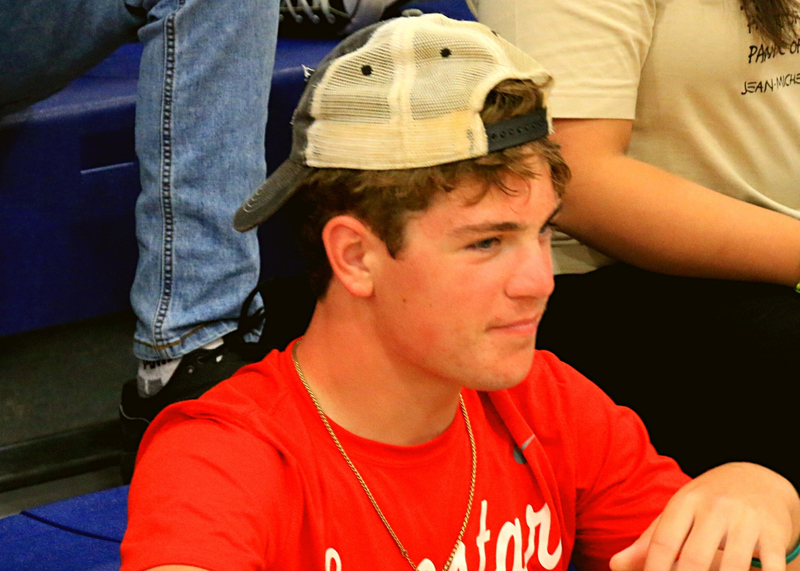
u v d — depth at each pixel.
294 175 2.43
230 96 4.41
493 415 2.84
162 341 4.39
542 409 2.92
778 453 3.90
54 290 5.42
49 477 4.93
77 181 5.30
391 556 2.51
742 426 3.98
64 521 3.80
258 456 2.35
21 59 4.53
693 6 4.21
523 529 2.78
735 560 2.43
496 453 2.78
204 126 4.39
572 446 2.93
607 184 4.07
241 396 2.55
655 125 4.42
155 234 4.44
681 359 4.10
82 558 3.55
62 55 4.61
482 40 2.27
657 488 3.00
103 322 5.96
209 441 2.36
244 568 2.12
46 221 5.29
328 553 2.41
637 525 2.98
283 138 5.55
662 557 2.49
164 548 2.09
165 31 4.30
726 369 3.99
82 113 5.20
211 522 2.16
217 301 4.45
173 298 4.42
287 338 4.43
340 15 5.90
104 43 4.65
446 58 2.24
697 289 4.33
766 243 4.09
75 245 5.40
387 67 2.25
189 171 4.39
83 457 5.03
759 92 4.39
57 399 5.34
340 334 2.47
